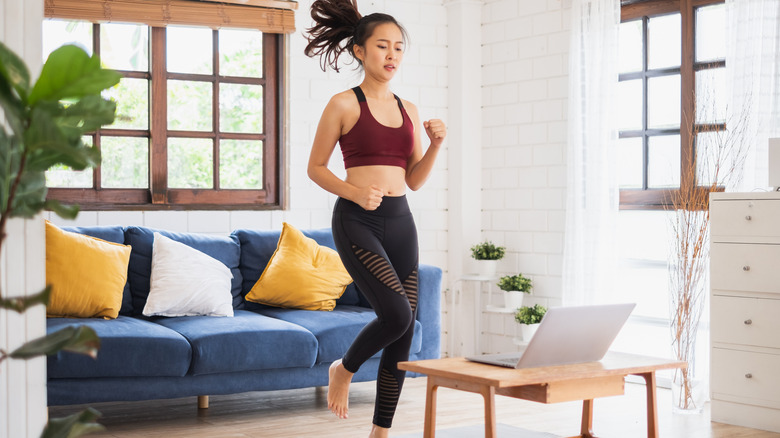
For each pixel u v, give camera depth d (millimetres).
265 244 4758
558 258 5469
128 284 4293
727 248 3988
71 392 3549
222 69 5258
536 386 2492
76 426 1032
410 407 4309
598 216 5039
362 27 3090
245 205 5297
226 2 5156
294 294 4551
